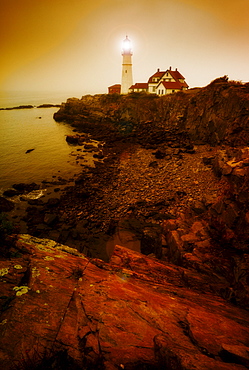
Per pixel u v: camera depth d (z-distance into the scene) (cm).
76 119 7075
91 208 2503
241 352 305
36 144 5066
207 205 2011
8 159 4131
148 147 4350
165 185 2894
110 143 4903
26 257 560
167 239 1555
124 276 621
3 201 2622
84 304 416
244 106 3381
